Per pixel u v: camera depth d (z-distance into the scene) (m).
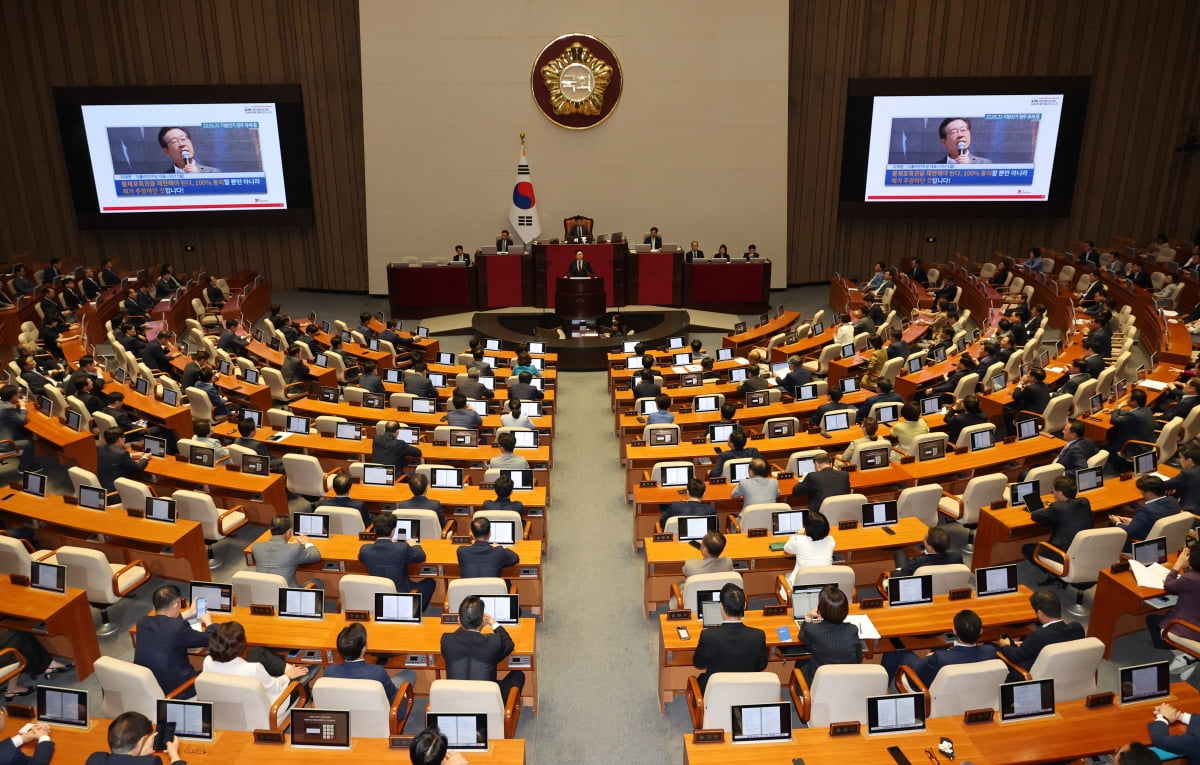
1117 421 11.35
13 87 23.41
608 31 23.39
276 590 7.42
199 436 11.06
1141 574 7.77
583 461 13.65
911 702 5.74
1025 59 24.14
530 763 7.03
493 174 24.25
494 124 23.94
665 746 7.24
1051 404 12.18
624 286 22.56
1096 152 24.88
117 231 25.03
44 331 16.77
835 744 5.62
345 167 24.72
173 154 23.72
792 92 24.31
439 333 21.38
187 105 23.38
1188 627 7.18
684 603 7.40
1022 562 10.03
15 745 5.39
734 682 5.86
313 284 25.94
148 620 6.75
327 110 24.22
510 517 8.82
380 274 24.98
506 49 23.44
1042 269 22.58
